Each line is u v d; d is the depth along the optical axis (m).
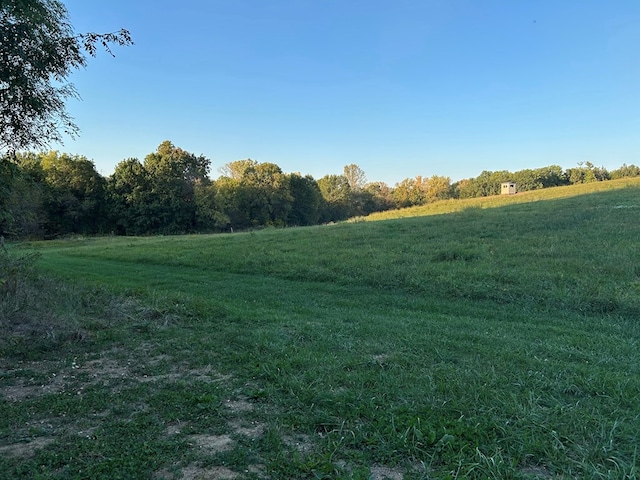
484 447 3.12
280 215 69.06
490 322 7.25
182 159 58.22
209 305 8.21
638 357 5.27
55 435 3.42
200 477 2.83
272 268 13.91
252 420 3.69
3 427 3.55
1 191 9.52
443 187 88.12
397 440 3.20
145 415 3.78
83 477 2.79
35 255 9.52
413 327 6.76
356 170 96.50
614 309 7.88
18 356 5.43
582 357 5.22
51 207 46.06
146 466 2.94
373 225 25.64
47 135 8.86
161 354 5.57
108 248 24.44
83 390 4.38
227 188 61.06
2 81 6.43
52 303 7.40
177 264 16.50
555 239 15.14
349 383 4.36
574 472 2.86
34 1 6.16
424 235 19.25
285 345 5.73
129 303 8.26
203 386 4.43
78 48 7.38
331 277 12.08
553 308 8.21
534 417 3.53
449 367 4.79
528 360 5.01
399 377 4.50
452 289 9.73
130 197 50.56
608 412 3.71
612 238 14.52
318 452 3.12
